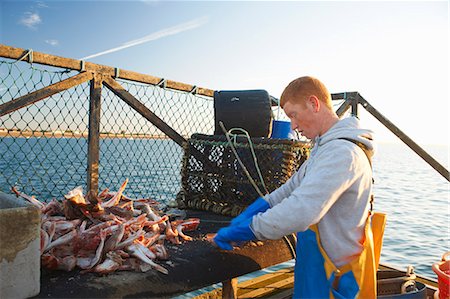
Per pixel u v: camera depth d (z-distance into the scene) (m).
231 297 3.60
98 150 4.09
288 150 3.77
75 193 3.06
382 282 3.07
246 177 4.07
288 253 3.47
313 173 2.04
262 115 4.23
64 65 3.73
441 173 5.55
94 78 3.97
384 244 11.59
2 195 2.41
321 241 2.14
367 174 2.09
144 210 3.45
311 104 2.20
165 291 2.49
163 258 2.70
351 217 2.08
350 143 2.06
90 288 2.22
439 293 3.15
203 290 7.25
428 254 10.52
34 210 2.02
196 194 4.60
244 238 2.22
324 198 1.96
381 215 2.42
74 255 2.55
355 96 5.68
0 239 1.87
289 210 2.00
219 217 4.13
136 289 2.35
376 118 5.68
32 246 2.02
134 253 2.59
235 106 4.30
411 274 3.38
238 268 2.99
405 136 5.56
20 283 1.97
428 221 15.98
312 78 2.23
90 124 3.99
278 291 4.29
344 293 2.04
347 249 2.09
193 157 4.63
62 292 2.14
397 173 53.31
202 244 3.10
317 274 2.14
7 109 3.36
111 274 2.43
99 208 3.08
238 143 4.07
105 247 2.57
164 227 3.27
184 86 4.79
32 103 3.53
